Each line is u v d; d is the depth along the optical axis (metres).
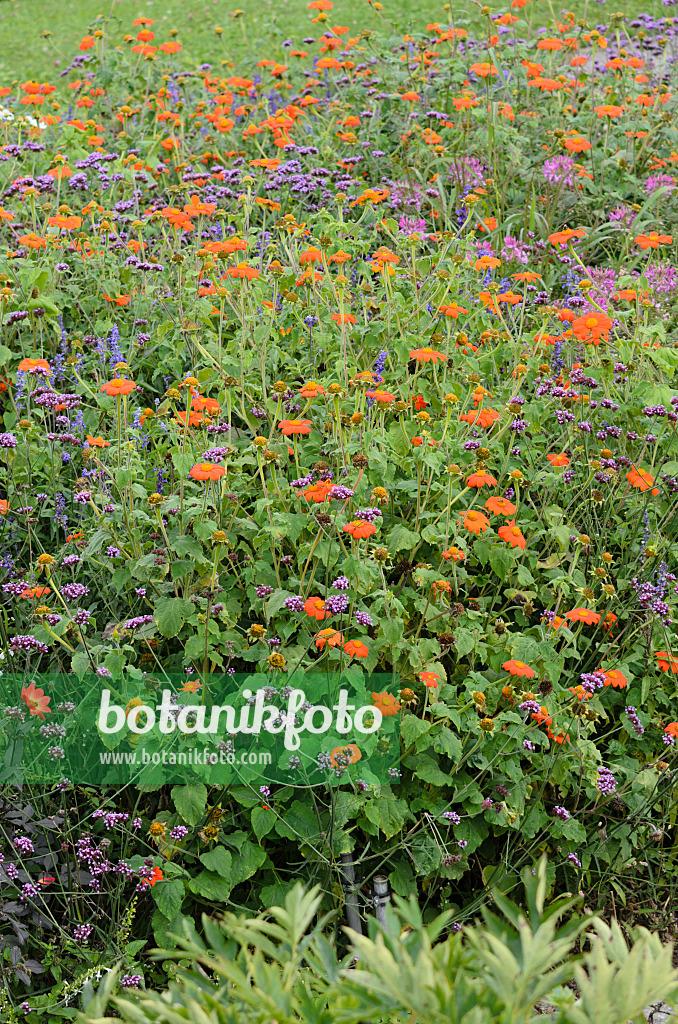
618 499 4.35
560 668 3.55
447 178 7.16
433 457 3.63
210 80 8.55
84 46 8.69
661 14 11.91
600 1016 1.67
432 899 3.49
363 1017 1.74
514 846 3.47
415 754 3.38
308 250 4.95
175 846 3.12
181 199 6.61
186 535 3.45
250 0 15.29
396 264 5.51
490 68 7.36
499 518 4.05
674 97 7.92
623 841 3.57
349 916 3.24
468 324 5.07
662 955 1.72
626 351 4.55
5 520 3.82
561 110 7.75
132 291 5.28
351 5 14.03
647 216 6.89
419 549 3.95
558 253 6.47
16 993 3.04
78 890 3.08
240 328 5.02
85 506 3.92
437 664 3.42
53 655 3.51
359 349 4.78
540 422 4.52
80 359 4.54
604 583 3.91
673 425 4.29
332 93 8.52
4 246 5.46
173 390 4.05
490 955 1.68
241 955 1.97
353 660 3.41
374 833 3.25
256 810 3.20
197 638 3.31
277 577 3.54
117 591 3.52
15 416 4.36
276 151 7.66
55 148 7.13
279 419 4.12
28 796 3.15
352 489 3.71
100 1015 1.92
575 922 1.95
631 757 3.91
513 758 3.37
